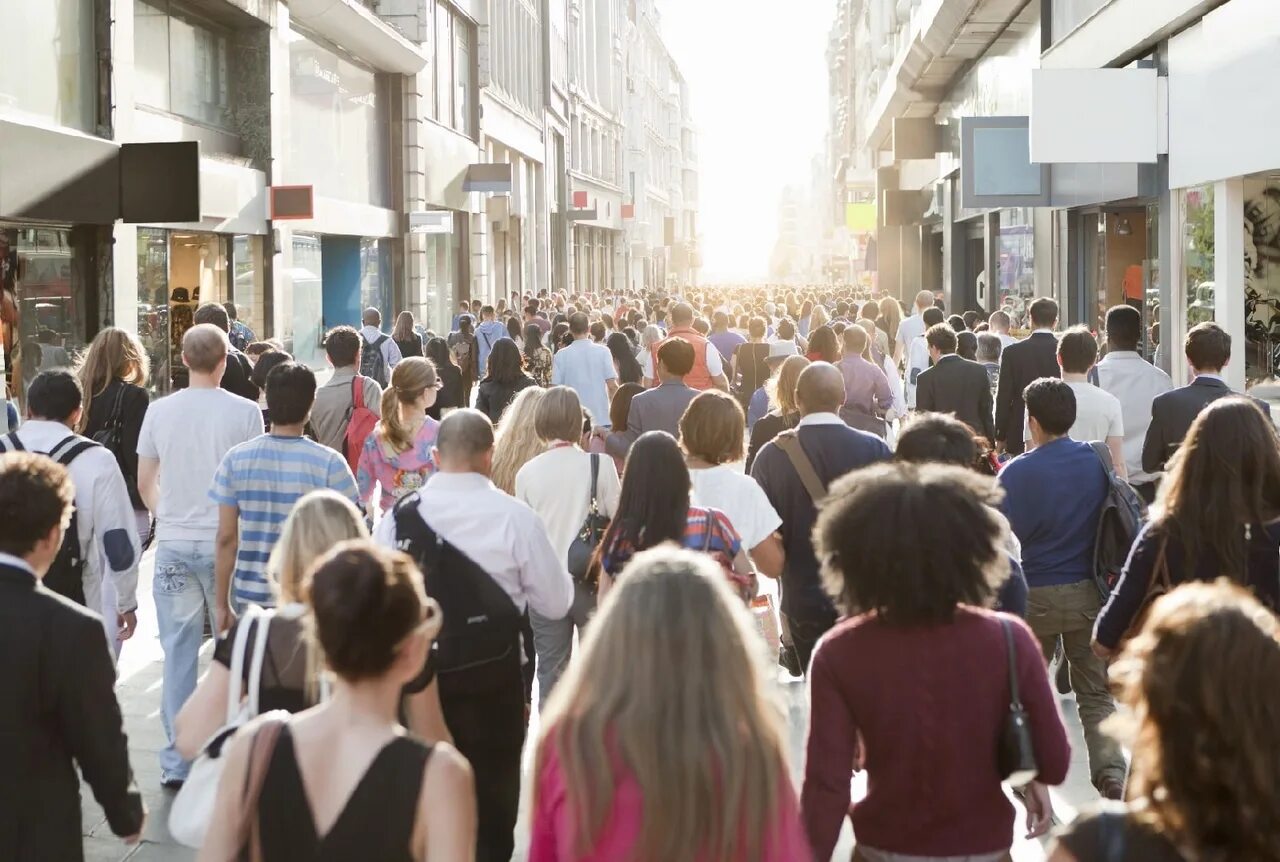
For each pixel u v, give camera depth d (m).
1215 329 8.58
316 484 7.72
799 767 8.47
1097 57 24.31
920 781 4.14
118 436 9.31
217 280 28.17
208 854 3.51
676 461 6.75
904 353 22.12
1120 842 2.83
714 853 3.19
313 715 3.61
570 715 3.33
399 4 42.53
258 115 29.69
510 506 6.29
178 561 8.42
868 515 4.21
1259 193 18.16
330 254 39.00
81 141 20.50
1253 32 16.89
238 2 27.62
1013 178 27.42
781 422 10.77
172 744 8.37
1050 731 4.18
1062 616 7.25
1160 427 8.58
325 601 3.59
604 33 102.62
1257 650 2.79
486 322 30.06
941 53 43.16
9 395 19.56
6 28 19.48
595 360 16.52
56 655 4.71
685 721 3.24
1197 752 2.76
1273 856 2.72
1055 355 12.53
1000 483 7.35
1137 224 26.53
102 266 22.08
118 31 22.28
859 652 4.21
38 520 4.81
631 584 3.42
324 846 3.44
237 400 8.55
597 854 3.22
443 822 3.47
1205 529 5.87
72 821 4.78
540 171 72.19
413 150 42.75
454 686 6.14
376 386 11.26
